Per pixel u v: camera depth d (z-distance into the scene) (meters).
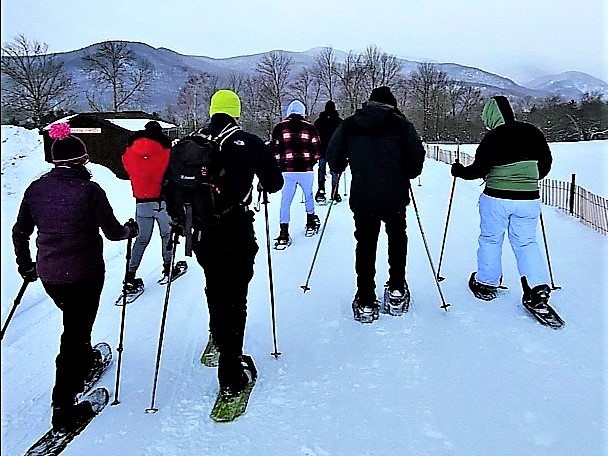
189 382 3.92
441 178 15.79
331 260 6.80
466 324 4.56
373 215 4.59
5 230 8.83
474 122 63.47
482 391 3.53
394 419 3.26
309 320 4.88
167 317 5.22
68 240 3.49
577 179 15.34
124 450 3.11
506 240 7.10
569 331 4.33
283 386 3.74
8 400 3.78
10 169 14.73
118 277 6.74
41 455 3.08
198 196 3.44
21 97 47.06
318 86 69.56
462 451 2.94
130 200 13.35
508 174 4.67
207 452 3.05
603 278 5.52
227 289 3.54
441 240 7.36
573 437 3.01
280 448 3.05
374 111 4.52
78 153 3.59
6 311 5.59
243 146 3.57
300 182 7.93
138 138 5.77
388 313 4.89
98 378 3.99
